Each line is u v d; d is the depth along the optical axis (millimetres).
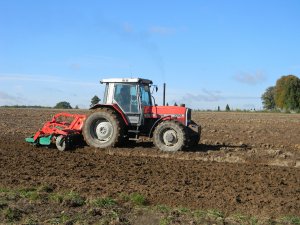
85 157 13805
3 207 7789
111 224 7078
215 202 8539
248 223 7277
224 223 7238
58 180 10164
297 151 16484
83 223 7109
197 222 7266
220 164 13102
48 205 8062
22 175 10672
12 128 23125
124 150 15133
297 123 33562
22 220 7246
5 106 73250
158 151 14930
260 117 44344
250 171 11914
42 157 13539
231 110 72438
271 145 18219
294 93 82500
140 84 15906
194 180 10539
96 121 15695
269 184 10266
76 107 71250
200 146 16703
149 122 15859
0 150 14812
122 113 15625
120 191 9188
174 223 7160
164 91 16531
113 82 15992
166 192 9195
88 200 8352
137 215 7648
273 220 7516
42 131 15734
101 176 10844
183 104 16109
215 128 26859
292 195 9219
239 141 19609
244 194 9172
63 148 15188
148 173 11367
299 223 7363
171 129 15133
